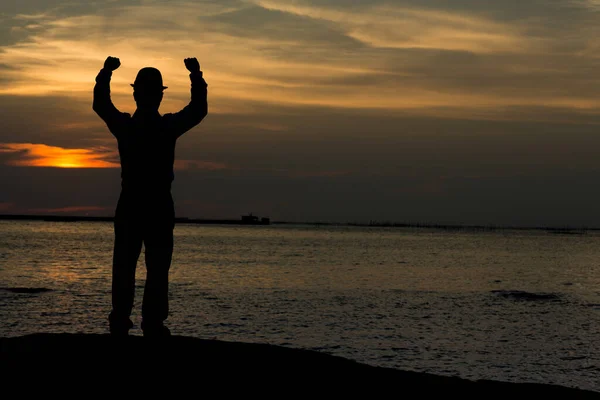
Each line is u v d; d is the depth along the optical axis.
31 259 87.56
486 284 67.00
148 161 6.64
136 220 6.67
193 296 48.62
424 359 26.84
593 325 38.03
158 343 7.03
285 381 6.98
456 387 8.26
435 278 72.38
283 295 50.66
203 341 7.84
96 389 6.18
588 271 90.38
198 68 6.81
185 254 110.06
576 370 25.16
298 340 30.84
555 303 50.38
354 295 51.97
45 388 6.12
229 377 6.78
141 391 6.22
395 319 38.59
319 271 77.50
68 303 42.44
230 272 73.00
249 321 36.47
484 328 35.97
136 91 6.68
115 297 6.84
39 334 7.64
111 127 6.60
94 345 7.14
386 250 144.00
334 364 7.94
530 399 8.47
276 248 143.00
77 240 162.12
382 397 7.18
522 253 147.12
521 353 28.45
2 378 6.26
